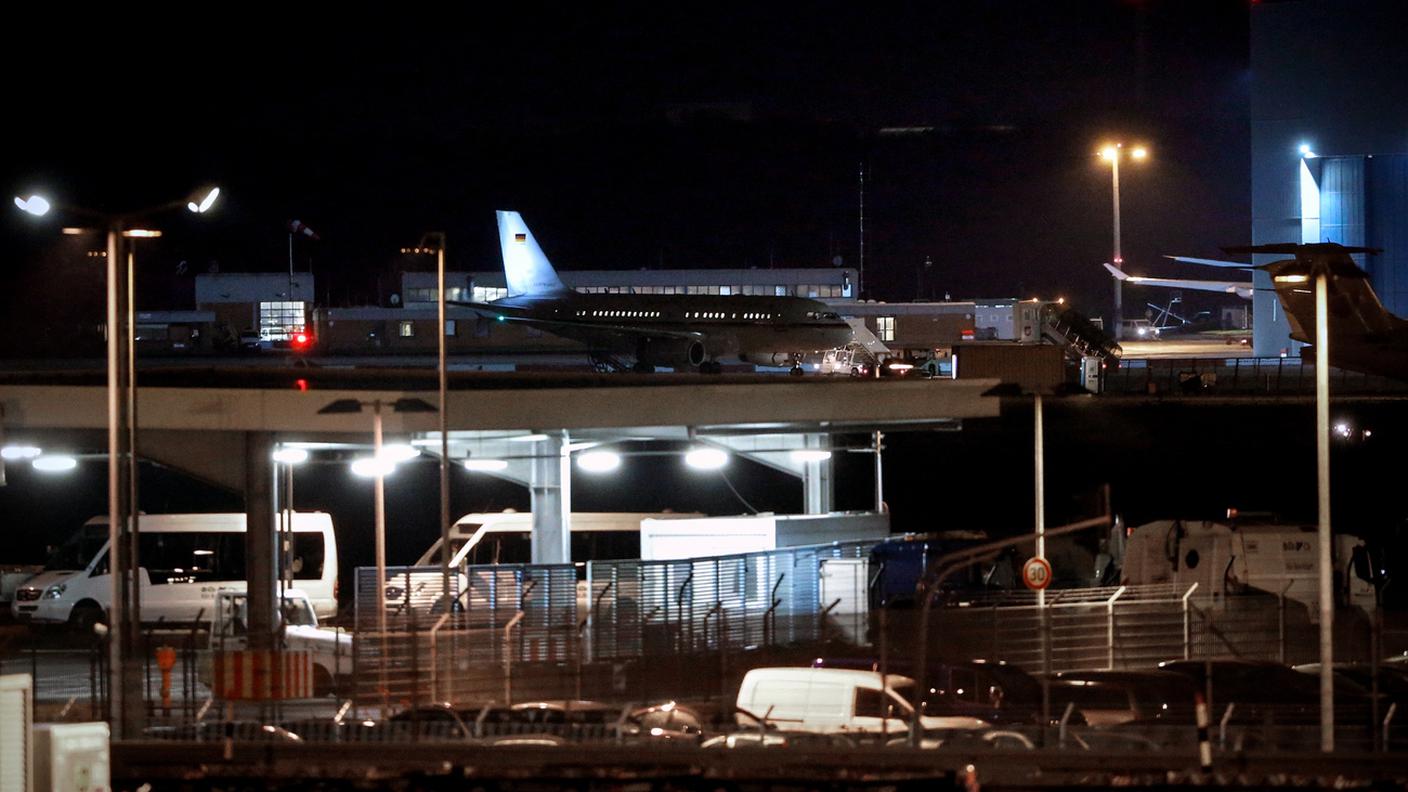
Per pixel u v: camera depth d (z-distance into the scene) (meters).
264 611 127.69
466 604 116.88
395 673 94.38
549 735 76.06
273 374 197.50
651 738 75.06
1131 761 69.94
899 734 75.25
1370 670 98.25
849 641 101.12
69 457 137.00
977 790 64.56
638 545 176.62
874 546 143.50
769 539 146.62
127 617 99.00
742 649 100.69
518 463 146.00
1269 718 82.06
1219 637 105.69
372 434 135.38
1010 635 102.31
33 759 56.62
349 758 72.31
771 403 137.75
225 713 87.62
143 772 69.81
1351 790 67.06
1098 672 91.38
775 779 67.19
